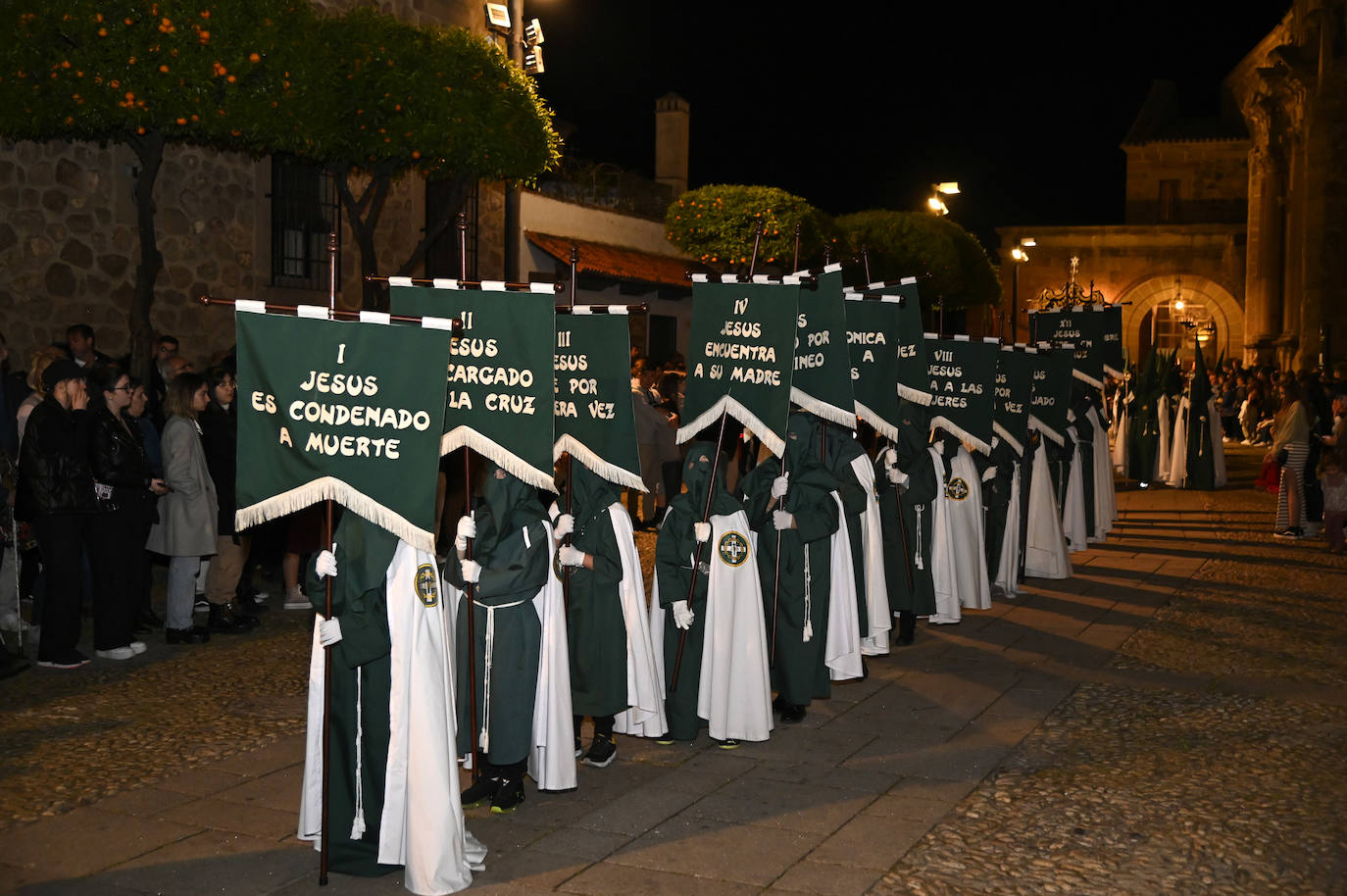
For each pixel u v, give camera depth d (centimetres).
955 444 963
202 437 891
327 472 466
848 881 468
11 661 768
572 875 475
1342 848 498
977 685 762
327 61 1070
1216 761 609
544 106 1256
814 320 688
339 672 477
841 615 699
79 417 782
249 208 1362
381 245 1528
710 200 1980
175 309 1291
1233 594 1058
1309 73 3048
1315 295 2950
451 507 1148
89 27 945
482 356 541
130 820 529
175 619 852
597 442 600
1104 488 1381
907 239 2462
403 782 468
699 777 591
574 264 607
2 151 1138
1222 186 4284
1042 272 4294
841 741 648
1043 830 518
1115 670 799
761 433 651
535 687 545
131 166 1242
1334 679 769
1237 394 3134
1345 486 1276
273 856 495
